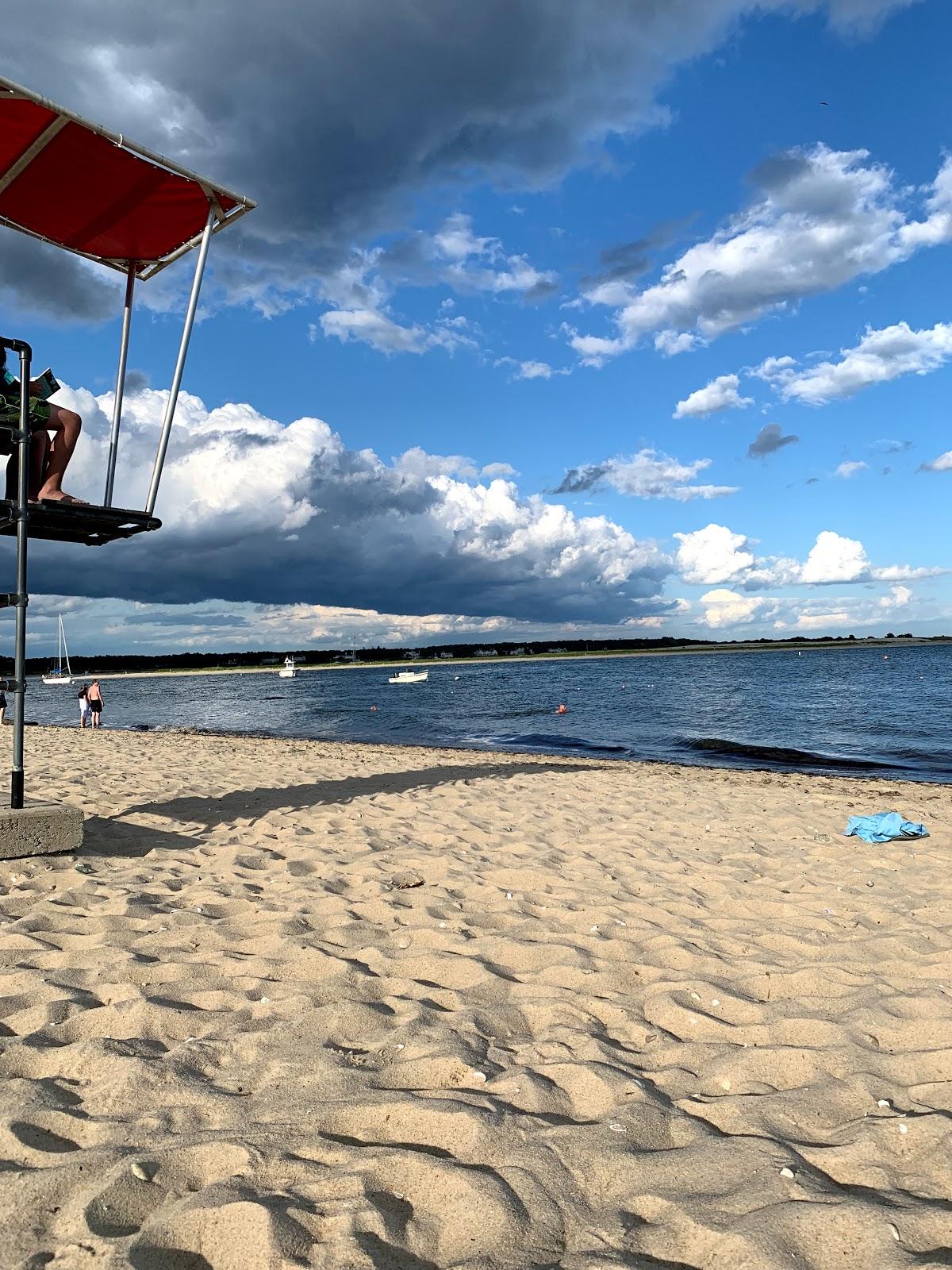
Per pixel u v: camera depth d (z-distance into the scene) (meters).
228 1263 1.72
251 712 44.06
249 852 5.93
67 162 5.22
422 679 97.88
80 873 5.09
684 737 25.34
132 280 6.42
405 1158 2.06
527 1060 2.77
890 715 31.95
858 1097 2.49
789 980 3.58
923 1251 1.71
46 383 5.57
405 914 4.49
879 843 6.95
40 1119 2.28
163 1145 2.15
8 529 5.66
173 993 3.27
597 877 5.49
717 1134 2.26
